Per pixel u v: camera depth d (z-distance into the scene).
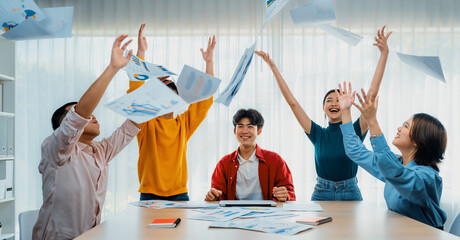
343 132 1.77
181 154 2.22
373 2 3.46
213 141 3.43
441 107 3.42
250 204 1.77
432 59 1.66
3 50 2.84
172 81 2.11
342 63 3.46
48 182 1.46
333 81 3.45
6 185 2.70
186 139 2.31
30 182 3.46
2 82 2.85
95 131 1.56
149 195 2.15
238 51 3.46
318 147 2.31
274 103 3.42
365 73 3.45
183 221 1.42
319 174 2.31
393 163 1.46
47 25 1.40
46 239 1.45
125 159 3.42
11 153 2.79
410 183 1.45
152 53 3.46
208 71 2.11
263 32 3.48
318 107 3.43
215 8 3.49
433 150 1.58
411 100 3.41
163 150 2.17
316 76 3.44
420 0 3.47
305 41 3.46
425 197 1.49
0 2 1.31
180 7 3.48
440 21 3.46
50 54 3.53
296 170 3.40
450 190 3.35
